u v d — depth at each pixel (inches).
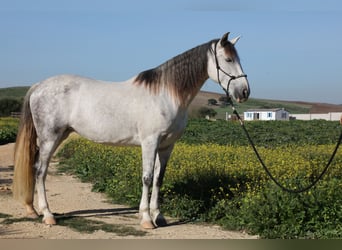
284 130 1162.6
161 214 278.1
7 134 1075.3
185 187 327.6
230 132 1059.9
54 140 266.1
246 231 263.1
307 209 264.1
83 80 269.9
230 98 259.8
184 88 258.2
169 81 257.8
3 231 247.9
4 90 4195.4
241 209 281.1
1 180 441.7
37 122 266.2
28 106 272.2
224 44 255.6
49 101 263.0
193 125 1273.4
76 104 262.2
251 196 292.0
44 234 244.1
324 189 282.5
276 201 269.0
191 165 376.8
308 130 1164.5
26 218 277.1
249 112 2559.1
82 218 285.6
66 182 443.8
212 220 287.6
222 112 2711.6
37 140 291.1
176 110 257.6
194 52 261.9
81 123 261.9
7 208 307.9
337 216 263.9
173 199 309.7
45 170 269.0
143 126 255.0
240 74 253.3
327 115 2477.9
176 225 276.5
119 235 247.6
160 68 262.5
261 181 327.0
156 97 256.4
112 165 458.6
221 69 255.9
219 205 295.9
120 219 286.5
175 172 355.3
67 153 661.3
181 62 259.9
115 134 259.8
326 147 600.7
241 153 498.9
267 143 799.1
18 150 273.0
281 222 260.7
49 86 266.4
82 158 545.3
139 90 260.5
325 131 1137.4
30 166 273.9
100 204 336.2
